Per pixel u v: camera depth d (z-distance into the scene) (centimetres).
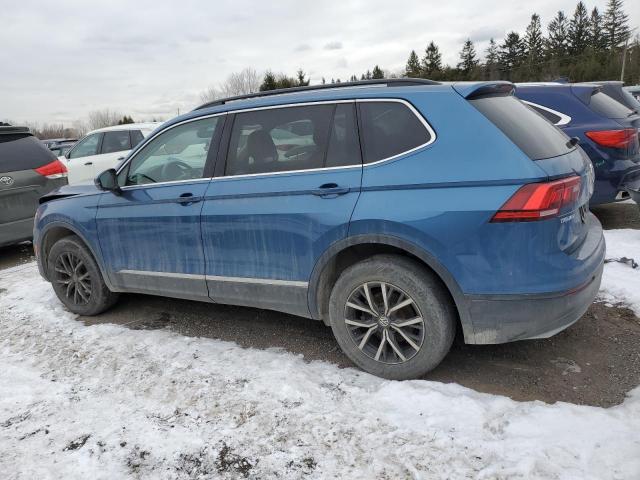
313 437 267
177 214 371
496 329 282
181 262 380
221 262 360
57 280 461
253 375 330
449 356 345
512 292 273
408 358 307
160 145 395
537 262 269
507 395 298
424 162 289
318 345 374
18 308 484
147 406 304
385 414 279
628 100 726
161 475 248
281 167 335
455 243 277
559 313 275
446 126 289
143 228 392
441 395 290
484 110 292
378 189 297
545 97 606
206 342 385
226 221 348
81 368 356
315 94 334
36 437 281
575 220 294
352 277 313
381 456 250
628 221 647
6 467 258
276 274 338
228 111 363
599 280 305
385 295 306
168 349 374
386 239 293
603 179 577
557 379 311
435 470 239
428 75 6969
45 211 457
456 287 283
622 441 244
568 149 312
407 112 302
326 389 308
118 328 420
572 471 229
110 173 402
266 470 247
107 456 262
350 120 316
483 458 243
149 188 393
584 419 263
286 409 291
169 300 484
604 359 330
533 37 7975
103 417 296
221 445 266
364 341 318
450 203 277
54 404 312
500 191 269
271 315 434
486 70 7612
